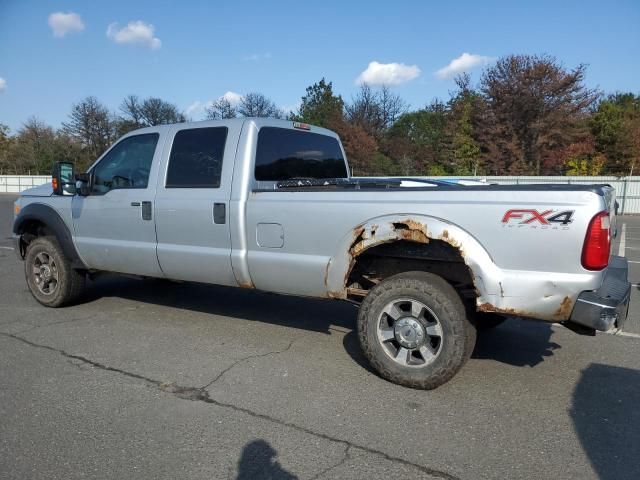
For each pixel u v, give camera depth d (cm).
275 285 443
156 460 290
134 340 491
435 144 4419
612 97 5188
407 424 331
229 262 459
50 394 373
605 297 334
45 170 5147
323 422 333
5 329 523
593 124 3503
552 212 331
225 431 321
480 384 395
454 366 365
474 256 352
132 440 311
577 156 3284
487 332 525
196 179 480
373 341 391
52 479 273
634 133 3316
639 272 852
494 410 352
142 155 522
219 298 651
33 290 610
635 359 450
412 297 374
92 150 5544
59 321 552
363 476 275
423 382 375
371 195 389
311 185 512
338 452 298
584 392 382
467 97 3756
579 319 332
